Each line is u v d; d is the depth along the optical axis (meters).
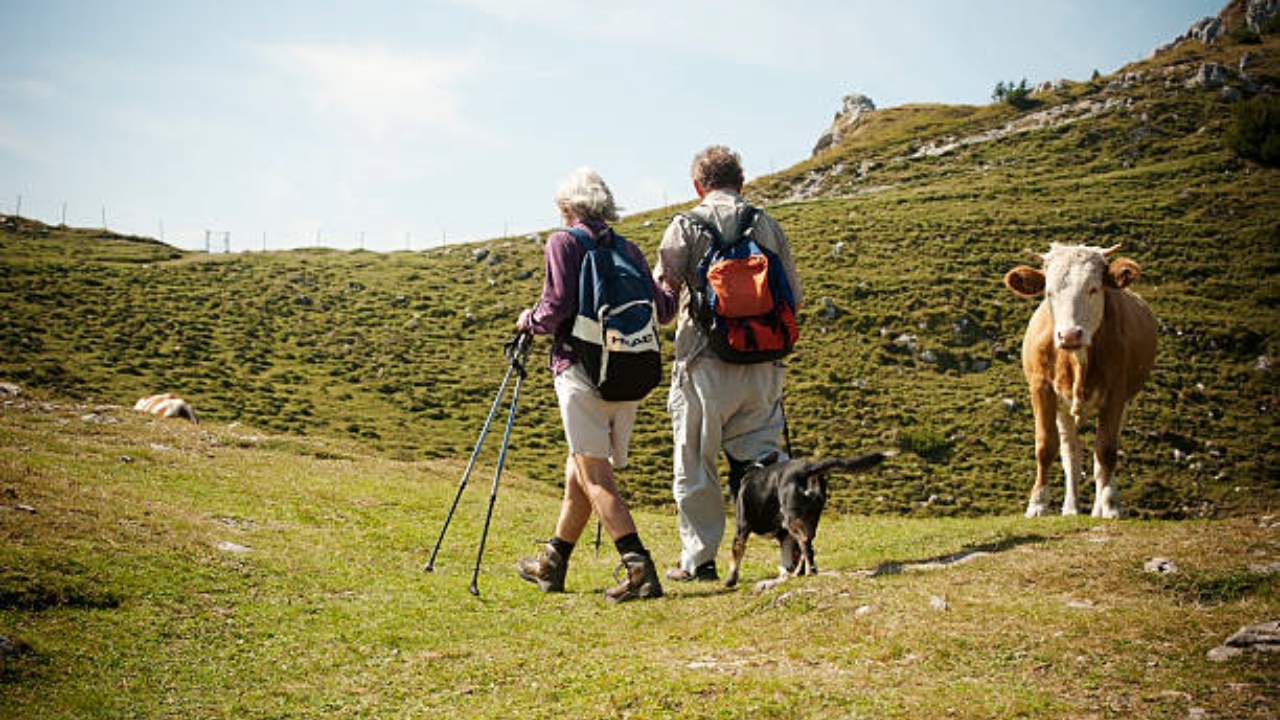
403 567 9.76
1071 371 10.54
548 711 5.11
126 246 67.56
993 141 86.94
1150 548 7.33
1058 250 10.38
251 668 6.37
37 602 7.11
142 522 9.51
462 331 53.28
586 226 7.84
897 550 8.86
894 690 4.82
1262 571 6.44
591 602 7.77
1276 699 4.35
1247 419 38.66
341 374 46.25
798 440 38.59
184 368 44.03
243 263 63.34
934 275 54.69
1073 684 4.75
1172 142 76.56
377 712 5.51
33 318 47.44
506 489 17.55
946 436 38.94
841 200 73.50
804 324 49.97
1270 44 100.69
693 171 8.61
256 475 14.36
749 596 7.06
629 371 7.41
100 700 5.72
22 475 10.33
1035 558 7.34
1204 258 54.53
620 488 32.50
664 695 5.00
